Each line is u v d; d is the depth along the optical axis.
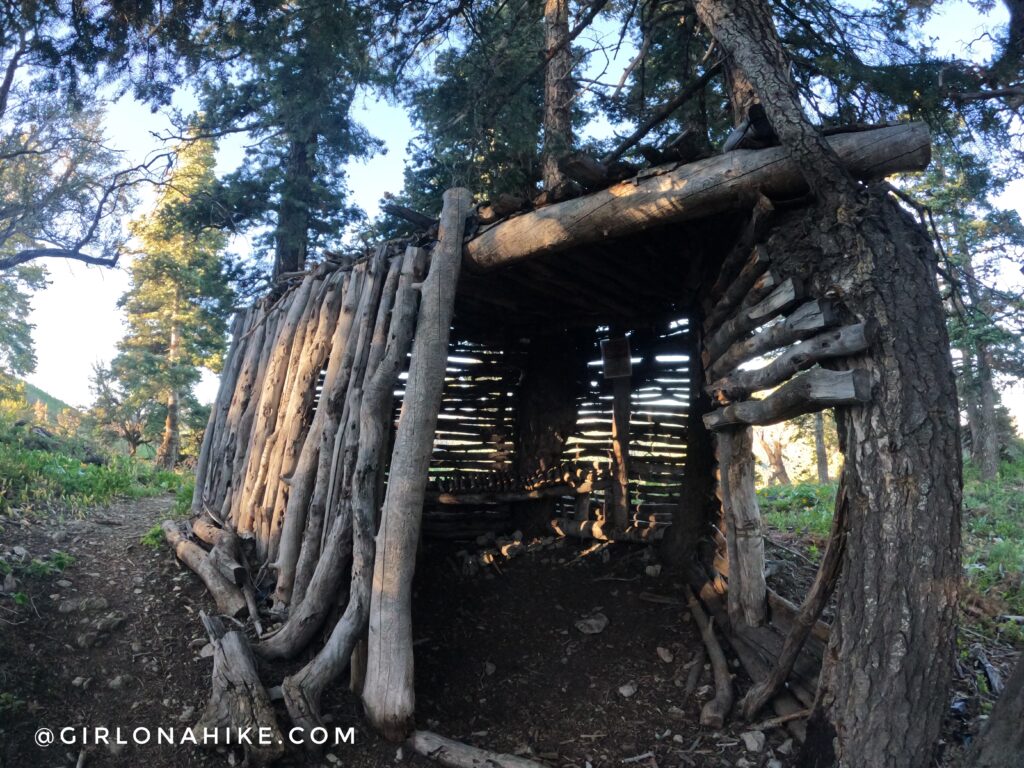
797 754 3.14
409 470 4.00
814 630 3.51
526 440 6.48
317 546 4.44
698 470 5.15
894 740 2.53
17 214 11.88
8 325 29.22
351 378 4.75
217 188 12.52
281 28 7.62
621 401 5.93
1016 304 6.17
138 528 6.17
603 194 3.72
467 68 8.77
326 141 12.25
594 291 5.45
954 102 5.41
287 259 12.20
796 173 3.11
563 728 3.63
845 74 5.66
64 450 9.70
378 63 7.75
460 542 6.01
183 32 7.30
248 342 7.09
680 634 4.38
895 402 2.70
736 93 4.46
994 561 5.34
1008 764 2.30
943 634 2.57
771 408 3.37
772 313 3.32
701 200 3.35
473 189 9.52
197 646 4.03
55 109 11.22
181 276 20.45
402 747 3.38
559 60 8.31
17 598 4.04
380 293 5.01
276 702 3.56
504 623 4.70
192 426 22.95
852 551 2.79
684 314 5.61
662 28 7.48
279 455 5.33
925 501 2.62
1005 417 17.59
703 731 3.49
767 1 4.39
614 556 5.52
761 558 4.09
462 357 6.59
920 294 2.79
